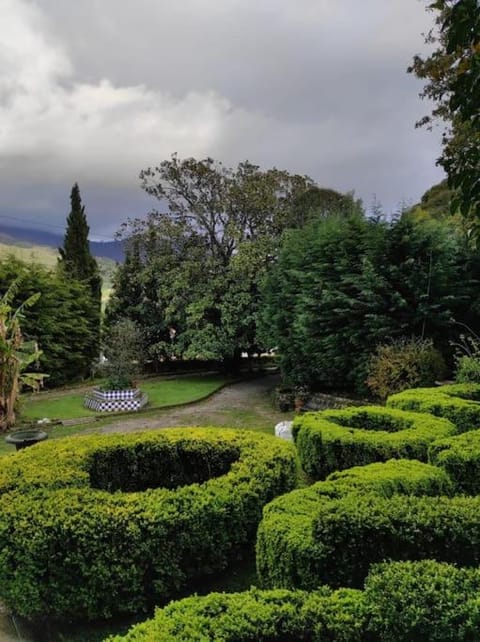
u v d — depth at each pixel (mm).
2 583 3104
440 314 8828
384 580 1975
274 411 10906
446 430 4941
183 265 16375
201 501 3326
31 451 4395
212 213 17141
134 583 3059
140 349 15047
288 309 11562
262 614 1880
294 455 4332
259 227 16578
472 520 2463
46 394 13594
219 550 3406
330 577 2572
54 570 3006
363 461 4750
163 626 1819
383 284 8922
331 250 9992
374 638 1856
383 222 9539
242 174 16875
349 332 9430
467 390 6891
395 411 5785
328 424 5465
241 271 15492
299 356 11062
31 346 10867
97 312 17000
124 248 17984
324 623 1852
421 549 2469
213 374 18031
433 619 1815
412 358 8172
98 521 3039
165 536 3145
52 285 14453
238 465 4004
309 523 2822
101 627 3061
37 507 3170
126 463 4715
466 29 2262
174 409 11328
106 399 11016
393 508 2619
